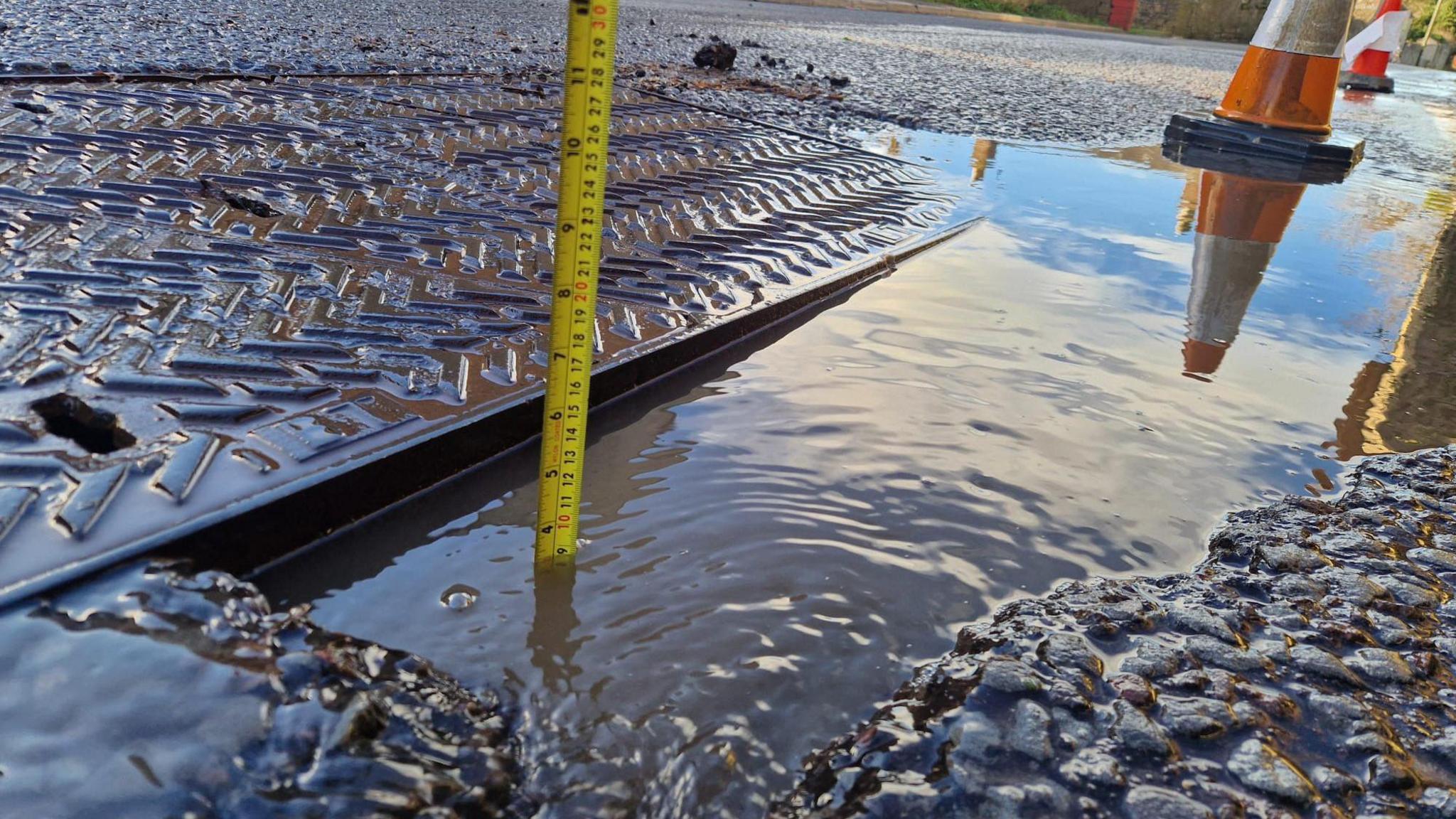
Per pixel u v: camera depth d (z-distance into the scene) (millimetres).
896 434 2297
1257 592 1783
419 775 1181
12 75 3932
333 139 3918
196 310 2234
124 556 1418
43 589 1331
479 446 1998
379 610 1549
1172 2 31250
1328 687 1520
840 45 11672
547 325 2492
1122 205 4902
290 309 2334
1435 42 31344
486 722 1323
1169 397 2631
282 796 1101
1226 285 3688
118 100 3916
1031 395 2574
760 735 1377
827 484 2053
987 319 3104
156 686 1211
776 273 3201
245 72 4840
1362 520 2061
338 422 1876
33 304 2115
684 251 3279
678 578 1705
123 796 1060
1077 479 2158
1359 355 3070
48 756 1095
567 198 1517
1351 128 9945
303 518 1662
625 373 2371
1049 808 1232
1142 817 1230
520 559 1728
